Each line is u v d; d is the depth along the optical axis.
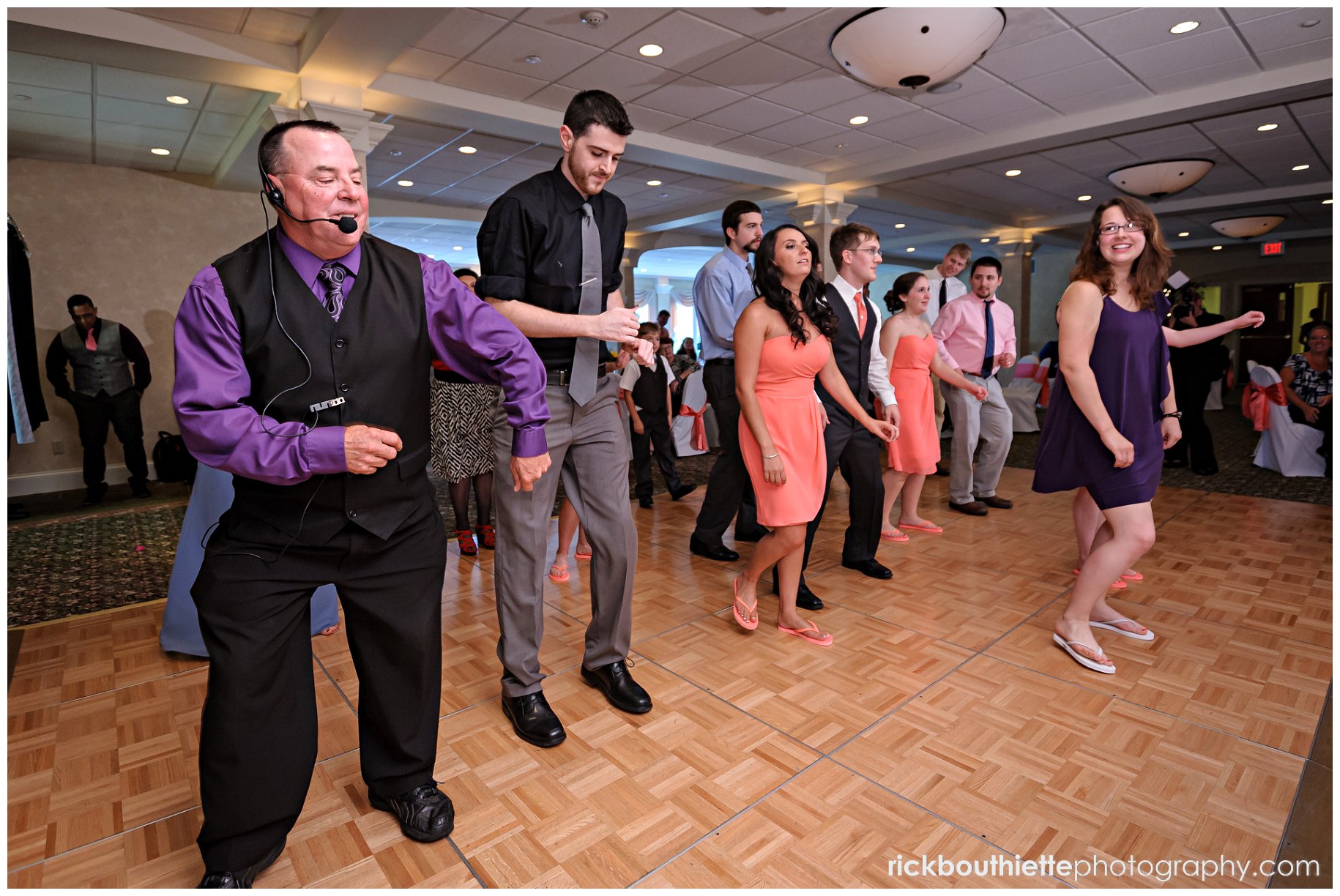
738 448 3.29
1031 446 7.16
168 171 6.55
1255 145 7.16
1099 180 8.65
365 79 4.73
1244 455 6.18
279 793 1.29
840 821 1.52
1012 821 1.51
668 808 1.57
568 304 1.83
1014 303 11.83
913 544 3.57
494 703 2.05
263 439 1.11
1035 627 2.52
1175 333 2.57
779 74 5.20
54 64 4.20
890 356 3.38
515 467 1.42
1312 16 4.41
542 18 4.25
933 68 4.34
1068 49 4.88
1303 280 14.10
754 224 3.14
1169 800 1.57
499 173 7.70
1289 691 2.03
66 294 6.18
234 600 1.21
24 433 2.53
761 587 3.00
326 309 1.22
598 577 1.99
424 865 1.40
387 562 1.34
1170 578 2.97
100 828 1.53
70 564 3.60
